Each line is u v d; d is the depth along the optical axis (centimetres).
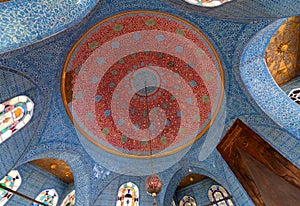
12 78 495
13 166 532
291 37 701
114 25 618
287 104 597
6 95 486
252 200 541
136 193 723
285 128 568
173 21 618
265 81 625
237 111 640
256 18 512
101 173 712
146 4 582
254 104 615
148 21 630
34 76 545
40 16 475
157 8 591
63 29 512
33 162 745
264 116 602
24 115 548
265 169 548
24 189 709
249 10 492
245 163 579
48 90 593
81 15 536
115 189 718
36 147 592
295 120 570
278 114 591
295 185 497
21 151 552
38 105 579
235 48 596
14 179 695
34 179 744
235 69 619
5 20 434
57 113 630
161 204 682
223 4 515
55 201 781
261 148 579
